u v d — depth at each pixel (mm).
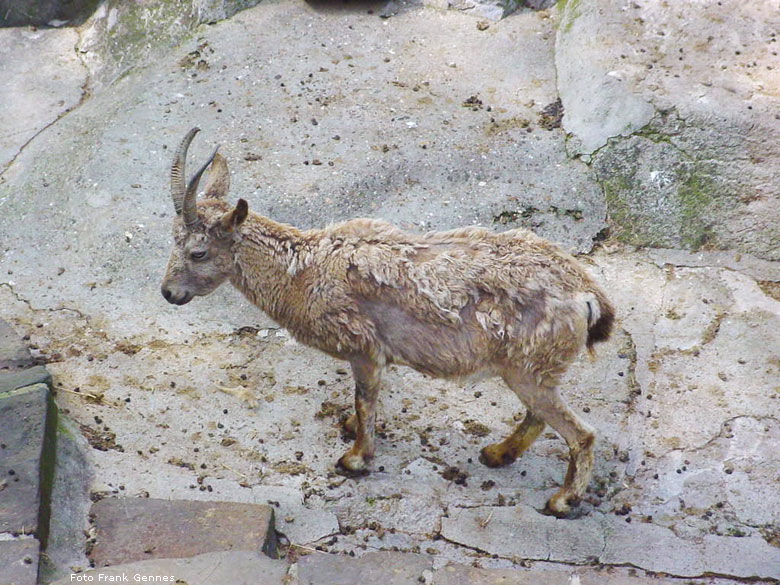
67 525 10086
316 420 11984
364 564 9453
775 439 11695
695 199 14711
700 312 13523
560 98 16422
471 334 10375
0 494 9781
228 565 9180
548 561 10305
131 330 13211
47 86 18328
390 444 11695
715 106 15039
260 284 11047
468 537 10539
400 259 10500
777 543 10453
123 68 18422
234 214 10602
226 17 18359
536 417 11109
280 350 13016
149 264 14078
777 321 13375
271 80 16922
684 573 10133
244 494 10906
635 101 15312
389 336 10672
